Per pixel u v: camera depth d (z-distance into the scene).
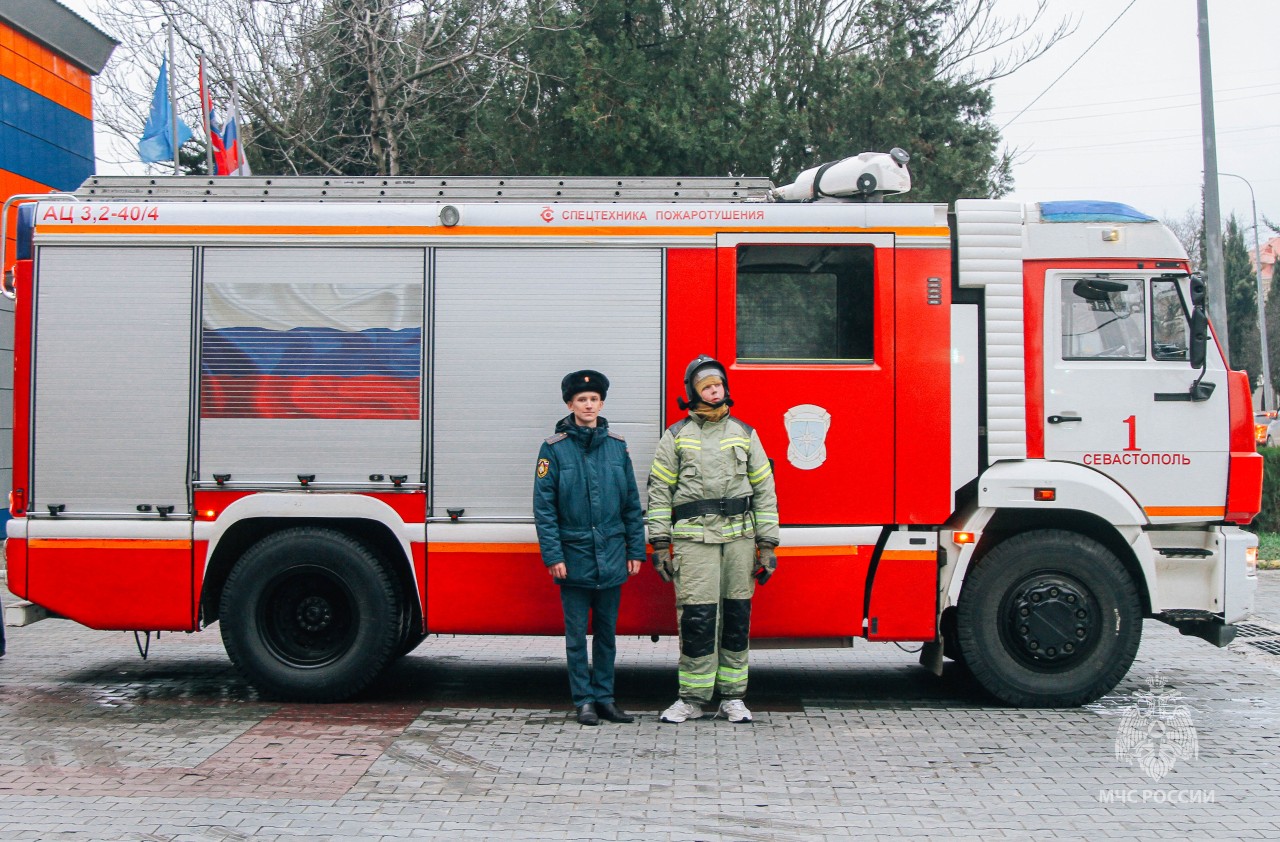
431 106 17.61
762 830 4.50
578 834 4.44
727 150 15.52
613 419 6.48
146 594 6.53
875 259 6.47
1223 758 5.56
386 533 6.67
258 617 6.55
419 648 8.57
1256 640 8.84
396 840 4.36
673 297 6.48
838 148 16.50
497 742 5.78
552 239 6.50
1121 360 6.60
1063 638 6.50
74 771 5.25
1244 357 45.09
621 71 15.86
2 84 13.83
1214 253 14.17
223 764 5.37
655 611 6.55
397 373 6.50
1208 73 14.31
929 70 17.39
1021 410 6.50
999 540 6.73
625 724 6.18
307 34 16.77
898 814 4.70
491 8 16.83
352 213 6.54
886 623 6.48
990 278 6.54
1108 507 6.45
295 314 6.53
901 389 6.45
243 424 6.51
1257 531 15.03
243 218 6.55
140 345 6.54
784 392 6.43
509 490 6.47
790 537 6.41
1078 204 6.70
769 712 6.50
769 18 17.27
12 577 6.56
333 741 5.79
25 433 6.56
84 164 15.85
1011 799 4.91
